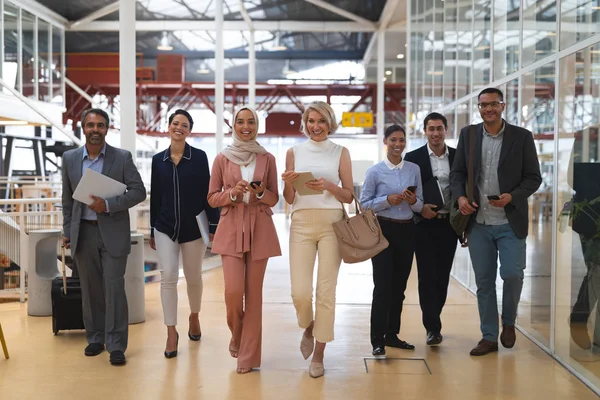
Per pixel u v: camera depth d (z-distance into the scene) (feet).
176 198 15.06
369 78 84.94
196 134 75.00
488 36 22.11
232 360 14.79
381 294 14.96
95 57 69.15
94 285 15.35
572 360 14.11
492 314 15.51
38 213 22.54
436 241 16.22
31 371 13.93
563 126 15.05
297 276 13.47
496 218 15.06
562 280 14.84
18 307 21.08
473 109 24.12
